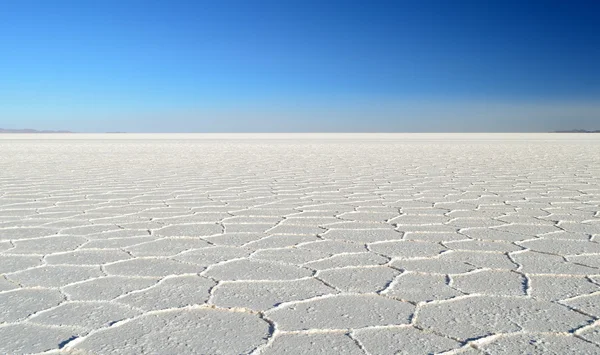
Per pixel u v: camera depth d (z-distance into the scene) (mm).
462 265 2314
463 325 1580
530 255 2498
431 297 1856
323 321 1618
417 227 3277
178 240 2895
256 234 3064
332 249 2652
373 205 4285
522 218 3613
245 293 1913
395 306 1760
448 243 2785
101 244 2787
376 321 1616
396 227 3285
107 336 1500
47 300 1833
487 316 1657
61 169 8109
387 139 28312
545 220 3527
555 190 5281
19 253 2574
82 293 1915
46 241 2863
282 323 1602
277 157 11430
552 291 1921
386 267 2287
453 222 3461
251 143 21578
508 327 1562
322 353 1381
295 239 2914
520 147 16484
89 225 3371
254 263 2367
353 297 1860
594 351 1387
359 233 3086
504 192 5141
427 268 2268
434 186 5691
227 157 11453
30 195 4949
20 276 2150
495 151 13891
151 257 2490
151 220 3568
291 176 6922
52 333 1524
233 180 6395
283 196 4891
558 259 2416
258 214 3834
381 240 2877
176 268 2281
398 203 4398
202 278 2119
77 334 1518
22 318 1652
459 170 7832
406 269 2250
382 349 1404
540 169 7945
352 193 5105
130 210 4027
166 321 1622
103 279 2104
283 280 2086
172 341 1463
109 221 3525
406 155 12109
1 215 3775
